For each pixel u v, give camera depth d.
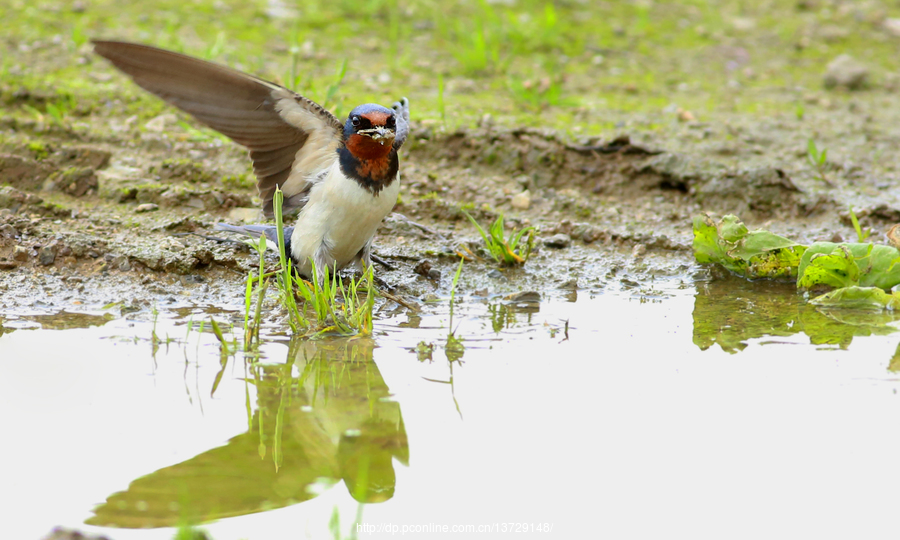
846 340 8.51
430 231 11.50
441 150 13.26
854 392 7.29
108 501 5.57
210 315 9.00
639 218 12.24
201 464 6.07
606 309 9.54
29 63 14.95
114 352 7.96
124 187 11.65
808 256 10.02
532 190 12.81
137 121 13.44
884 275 9.75
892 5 21.34
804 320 9.15
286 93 8.60
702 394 7.30
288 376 7.57
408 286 10.14
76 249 9.97
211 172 12.23
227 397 7.14
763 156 13.73
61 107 13.55
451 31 18.45
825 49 19.09
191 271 9.98
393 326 8.91
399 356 8.09
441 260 10.85
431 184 12.52
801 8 21.09
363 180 8.89
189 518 5.44
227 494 5.75
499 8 19.55
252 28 17.61
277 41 17.17
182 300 9.40
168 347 8.12
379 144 8.72
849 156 13.98
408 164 12.99
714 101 16.23
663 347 8.38
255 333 8.50
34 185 11.55
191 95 8.73
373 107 8.69
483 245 11.19
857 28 20.12
